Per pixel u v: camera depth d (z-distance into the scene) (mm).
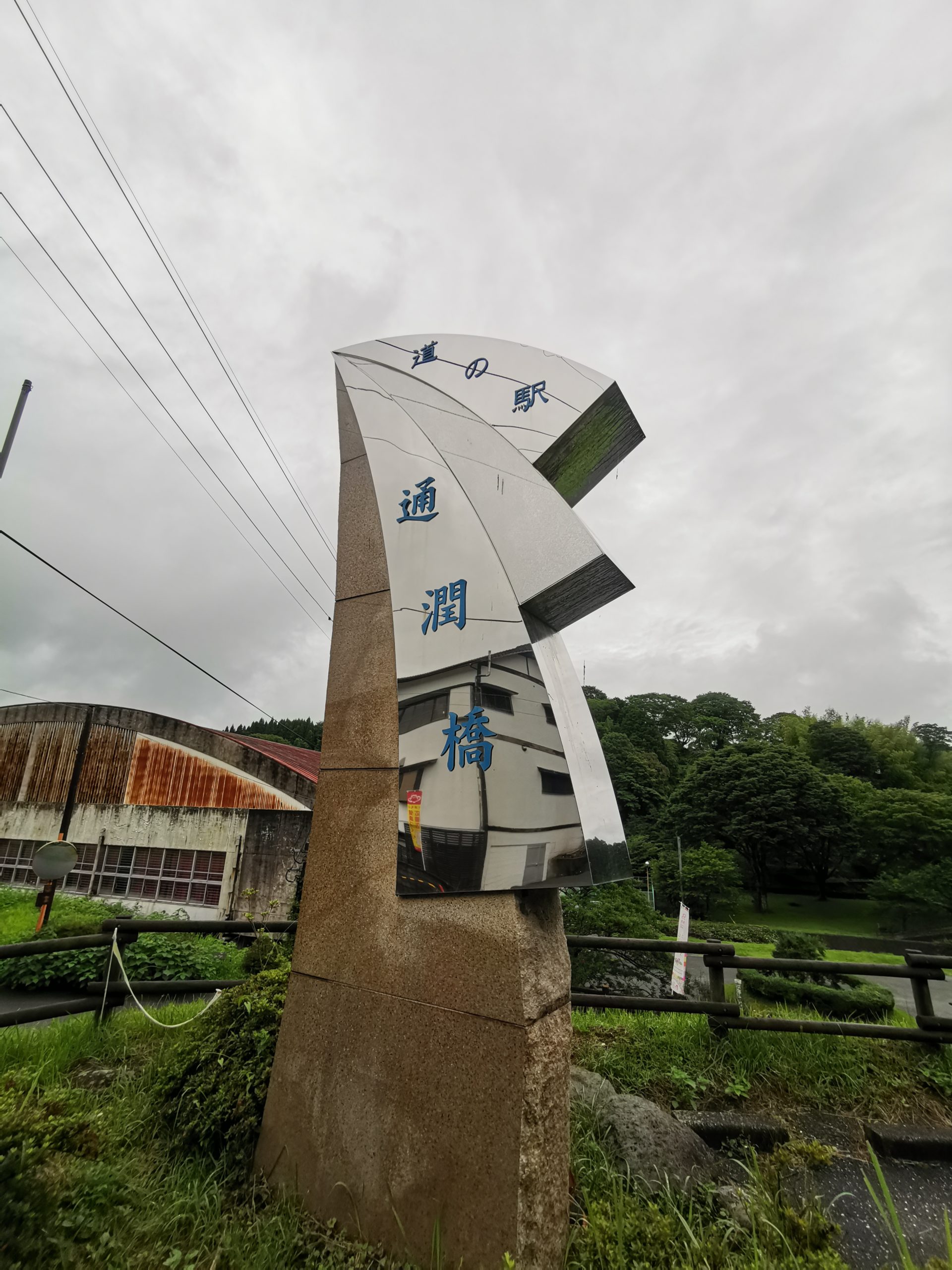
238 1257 2379
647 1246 2520
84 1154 2750
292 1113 3111
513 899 2895
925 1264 2709
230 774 17688
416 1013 2936
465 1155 2600
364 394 4262
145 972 9102
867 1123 3688
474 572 3439
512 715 3105
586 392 3490
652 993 7996
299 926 3453
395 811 3330
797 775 30953
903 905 26906
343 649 3857
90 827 18719
